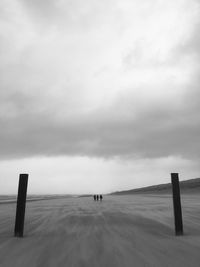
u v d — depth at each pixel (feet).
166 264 13.75
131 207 60.90
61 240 20.21
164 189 349.61
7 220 36.17
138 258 14.90
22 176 23.07
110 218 36.52
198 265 13.58
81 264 13.89
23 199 22.77
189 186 277.85
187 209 50.65
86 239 20.57
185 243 18.75
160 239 20.35
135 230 25.25
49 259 14.85
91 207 64.18
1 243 19.17
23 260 14.70
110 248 17.33
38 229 26.48
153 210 50.37
